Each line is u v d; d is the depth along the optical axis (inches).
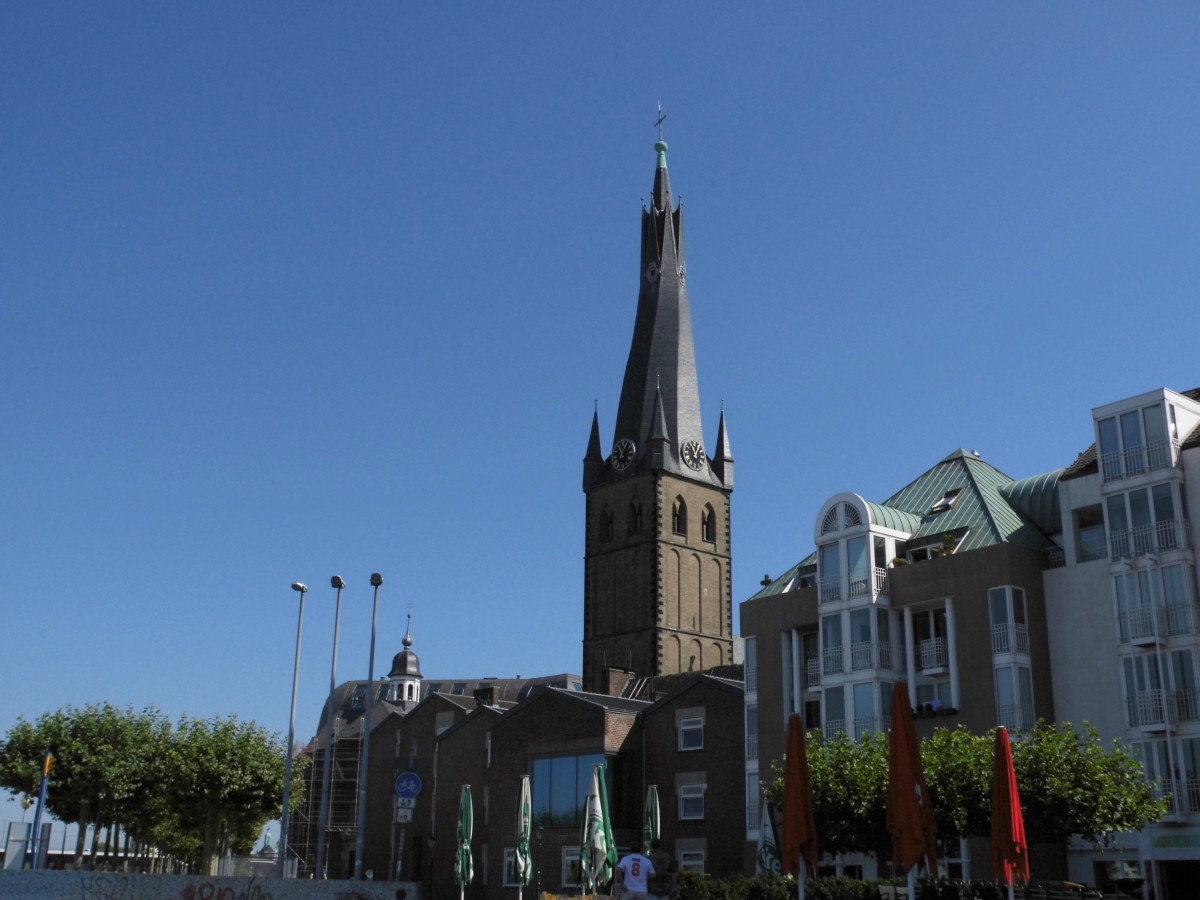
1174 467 2174.0
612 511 5442.9
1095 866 2117.4
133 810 3289.9
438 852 3565.5
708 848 2773.1
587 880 2436.0
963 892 1572.3
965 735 1936.5
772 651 2672.2
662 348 5570.9
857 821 1903.3
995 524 2465.6
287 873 4830.2
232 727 3321.9
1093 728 2122.3
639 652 5152.6
